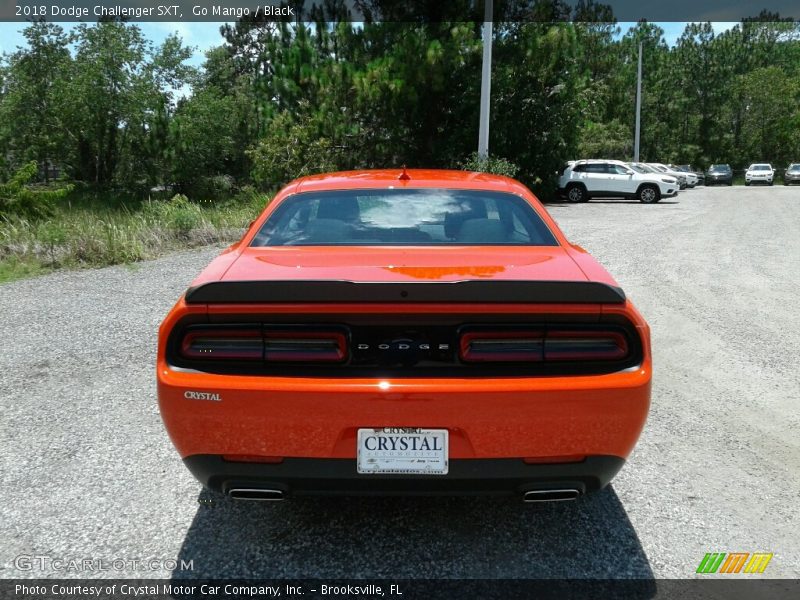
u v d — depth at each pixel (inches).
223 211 639.1
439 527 122.3
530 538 118.5
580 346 100.6
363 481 101.0
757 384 200.1
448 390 96.9
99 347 235.0
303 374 99.4
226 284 98.7
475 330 99.4
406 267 112.3
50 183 1251.2
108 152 1428.4
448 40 901.2
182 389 99.9
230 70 1999.3
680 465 147.5
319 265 114.2
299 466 100.6
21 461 147.4
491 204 142.3
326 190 147.4
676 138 2586.1
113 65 1348.4
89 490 134.9
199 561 111.2
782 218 747.4
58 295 321.4
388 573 108.0
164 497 132.4
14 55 1374.3
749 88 2778.1
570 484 103.0
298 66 970.7
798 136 2755.9
